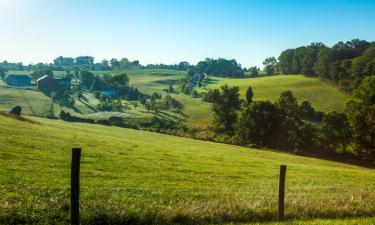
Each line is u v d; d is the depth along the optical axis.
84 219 16.19
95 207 17.27
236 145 99.38
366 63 189.38
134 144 60.44
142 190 23.67
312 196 24.67
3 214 15.69
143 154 47.50
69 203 17.59
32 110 175.25
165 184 28.28
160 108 195.12
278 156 80.94
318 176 45.25
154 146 62.84
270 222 18.05
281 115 119.62
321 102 185.75
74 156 15.00
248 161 54.88
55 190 21.70
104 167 33.72
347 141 109.81
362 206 22.14
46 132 56.22
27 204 17.19
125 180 28.28
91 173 29.89
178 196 22.77
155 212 17.62
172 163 42.12
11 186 21.56
